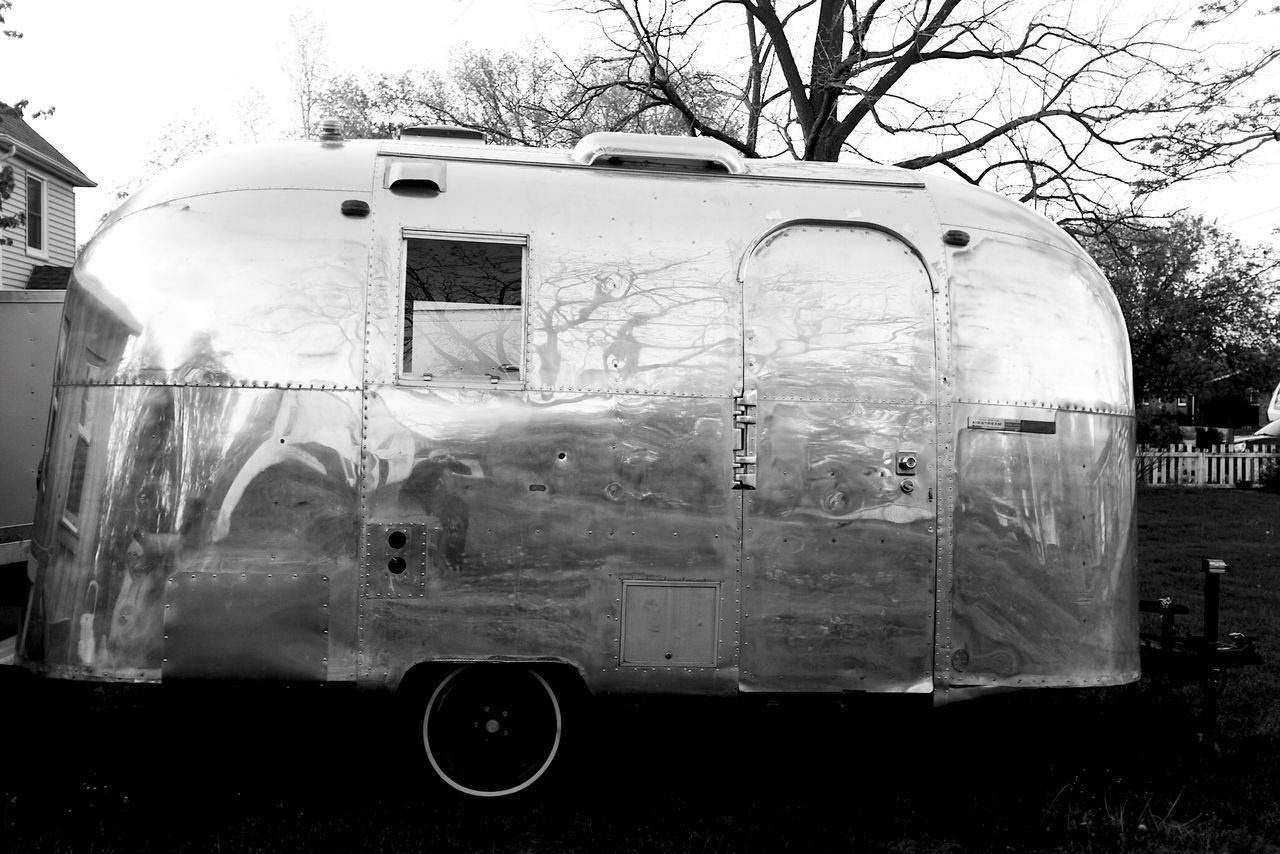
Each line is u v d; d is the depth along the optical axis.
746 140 10.58
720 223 4.00
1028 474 4.02
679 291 3.90
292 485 3.70
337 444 3.71
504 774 3.91
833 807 3.91
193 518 3.67
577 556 3.79
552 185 3.99
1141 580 9.00
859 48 8.85
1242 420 29.50
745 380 3.89
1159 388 16.39
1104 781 4.19
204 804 3.79
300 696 3.74
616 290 3.88
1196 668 4.60
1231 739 4.68
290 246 3.79
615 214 3.96
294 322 3.74
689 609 3.83
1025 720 4.57
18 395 4.53
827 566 3.89
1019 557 4.00
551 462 3.78
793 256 4.00
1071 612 4.07
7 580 4.25
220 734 4.38
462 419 3.75
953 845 3.65
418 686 3.83
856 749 4.54
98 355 3.78
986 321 4.06
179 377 3.71
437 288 3.82
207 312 3.74
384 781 4.05
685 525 3.83
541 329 3.83
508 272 3.85
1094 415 4.16
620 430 3.81
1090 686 4.09
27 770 4.00
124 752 4.24
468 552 3.74
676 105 8.91
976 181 9.22
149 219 3.89
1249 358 18.08
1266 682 5.68
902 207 4.13
